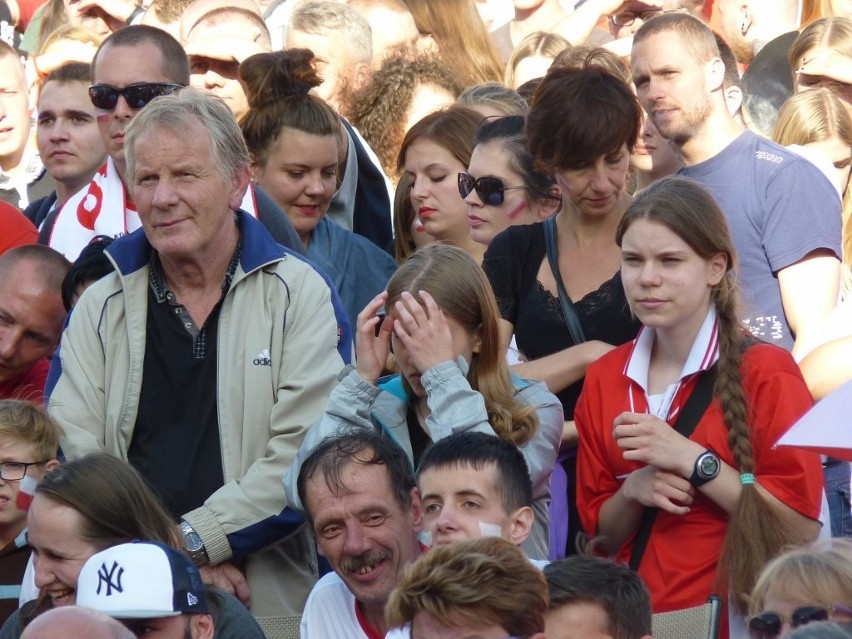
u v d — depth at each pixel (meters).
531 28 33.81
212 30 28.47
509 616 12.35
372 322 18.17
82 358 18.86
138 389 18.55
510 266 20.38
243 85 24.34
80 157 26.83
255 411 18.41
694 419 17.30
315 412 18.47
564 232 20.27
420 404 18.23
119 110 22.88
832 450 15.30
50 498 16.38
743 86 28.12
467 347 17.80
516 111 25.19
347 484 16.42
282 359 18.58
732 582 16.45
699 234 17.41
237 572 18.03
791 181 20.98
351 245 24.53
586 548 17.75
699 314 17.55
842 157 24.36
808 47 26.36
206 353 18.56
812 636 11.54
